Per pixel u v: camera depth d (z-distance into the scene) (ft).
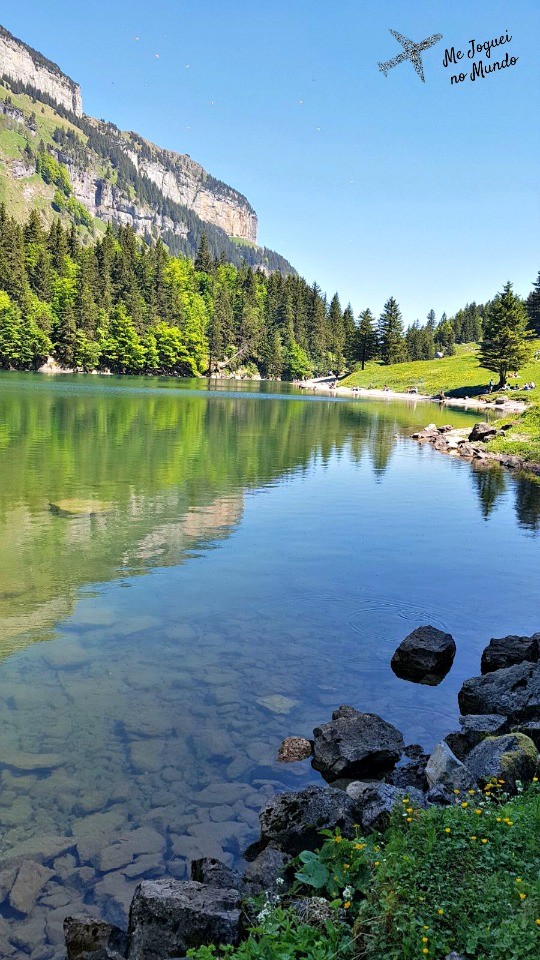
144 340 522.47
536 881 14.80
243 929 16.22
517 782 20.39
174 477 87.86
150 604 41.88
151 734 26.78
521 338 326.24
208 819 21.91
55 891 18.65
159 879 17.92
